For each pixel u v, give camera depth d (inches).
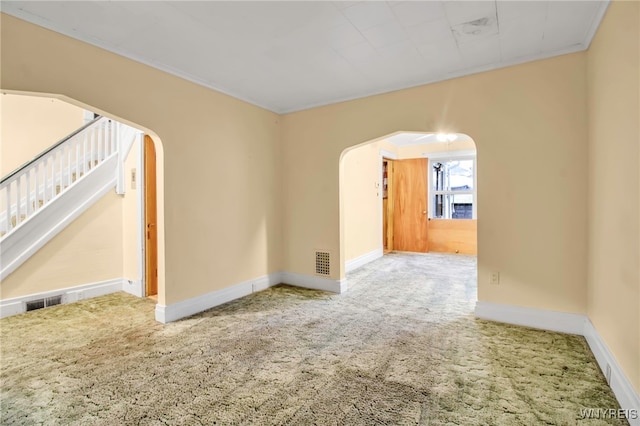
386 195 280.5
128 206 157.8
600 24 83.7
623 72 68.1
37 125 179.2
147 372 83.2
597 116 87.7
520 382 76.7
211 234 132.4
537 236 107.9
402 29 89.4
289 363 87.5
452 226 266.2
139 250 150.6
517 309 111.7
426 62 110.6
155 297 149.8
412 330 108.7
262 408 68.6
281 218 171.2
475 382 77.1
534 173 107.7
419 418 64.9
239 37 93.1
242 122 146.6
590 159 96.0
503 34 92.6
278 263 169.8
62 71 88.2
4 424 64.2
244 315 123.6
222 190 137.0
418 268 206.8
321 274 158.9
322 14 81.7
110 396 73.2
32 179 154.4
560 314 104.8
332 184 153.8
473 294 150.0
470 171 263.0
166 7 77.9
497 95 113.0
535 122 107.0
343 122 148.6
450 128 122.2
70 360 89.7
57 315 125.6
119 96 101.1
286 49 100.7
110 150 167.2
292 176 166.9
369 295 149.0
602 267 83.5
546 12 81.5
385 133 136.9
